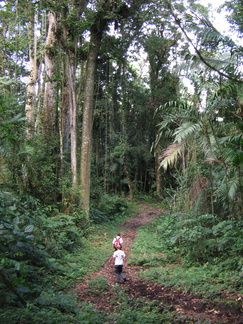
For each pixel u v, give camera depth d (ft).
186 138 30.86
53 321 14.52
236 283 23.71
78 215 47.06
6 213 22.50
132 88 99.19
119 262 27.99
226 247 29.55
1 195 26.05
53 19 55.72
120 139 98.73
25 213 28.35
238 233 29.55
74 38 51.80
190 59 24.76
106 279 28.55
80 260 33.45
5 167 34.99
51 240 32.55
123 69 94.53
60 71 52.70
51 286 23.29
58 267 27.91
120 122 107.14
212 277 26.30
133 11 54.85
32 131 43.29
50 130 54.19
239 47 24.03
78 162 60.49
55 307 18.61
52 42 56.44
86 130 53.47
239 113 30.55
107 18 51.90
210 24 23.56
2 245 21.34
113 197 83.30
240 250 27.94
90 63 54.44
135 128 107.65
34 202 31.89
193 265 30.89
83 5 49.90
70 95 50.39
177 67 25.40
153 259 34.73
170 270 30.07
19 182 38.34
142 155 105.40
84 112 53.98
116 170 105.70
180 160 43.88
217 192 32.55
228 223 30.89
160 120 96.53
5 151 28.60
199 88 31.48
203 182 36.40
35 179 41.42
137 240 47.50
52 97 56.75
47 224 32.14
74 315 17.95
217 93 29.17
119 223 68.13
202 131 30.76
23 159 35.42
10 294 17.07
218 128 31.68
